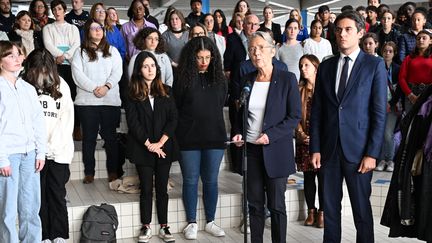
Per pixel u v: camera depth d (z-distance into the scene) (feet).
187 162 11.43
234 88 12.39
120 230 11.68
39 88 10.04
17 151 9.13
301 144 12.22
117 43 16.10
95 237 10.67
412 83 14.82
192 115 11.21
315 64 12.28
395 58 16.63
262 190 9.80
